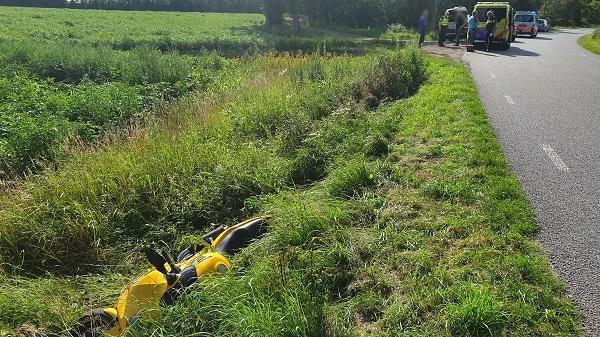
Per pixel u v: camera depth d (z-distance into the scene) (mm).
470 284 4035
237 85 14359
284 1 51688
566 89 13172
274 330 3707
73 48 21781
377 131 8422
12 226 5957
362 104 10914
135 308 4023
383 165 6859
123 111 11695
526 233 4984
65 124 9781
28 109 11867
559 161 7168
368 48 29312
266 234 5410
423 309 3934
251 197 6734
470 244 4777
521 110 10547
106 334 3881
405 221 5379
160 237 6293
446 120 9219
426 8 50812
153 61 18125
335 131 8664
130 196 6750
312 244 5059
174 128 9391
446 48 25406
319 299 4250
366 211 5711
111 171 7121
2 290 4988
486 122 9172
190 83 16219
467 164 6883
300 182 7410
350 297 4309
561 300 3900
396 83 12680
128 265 5742
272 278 4340
